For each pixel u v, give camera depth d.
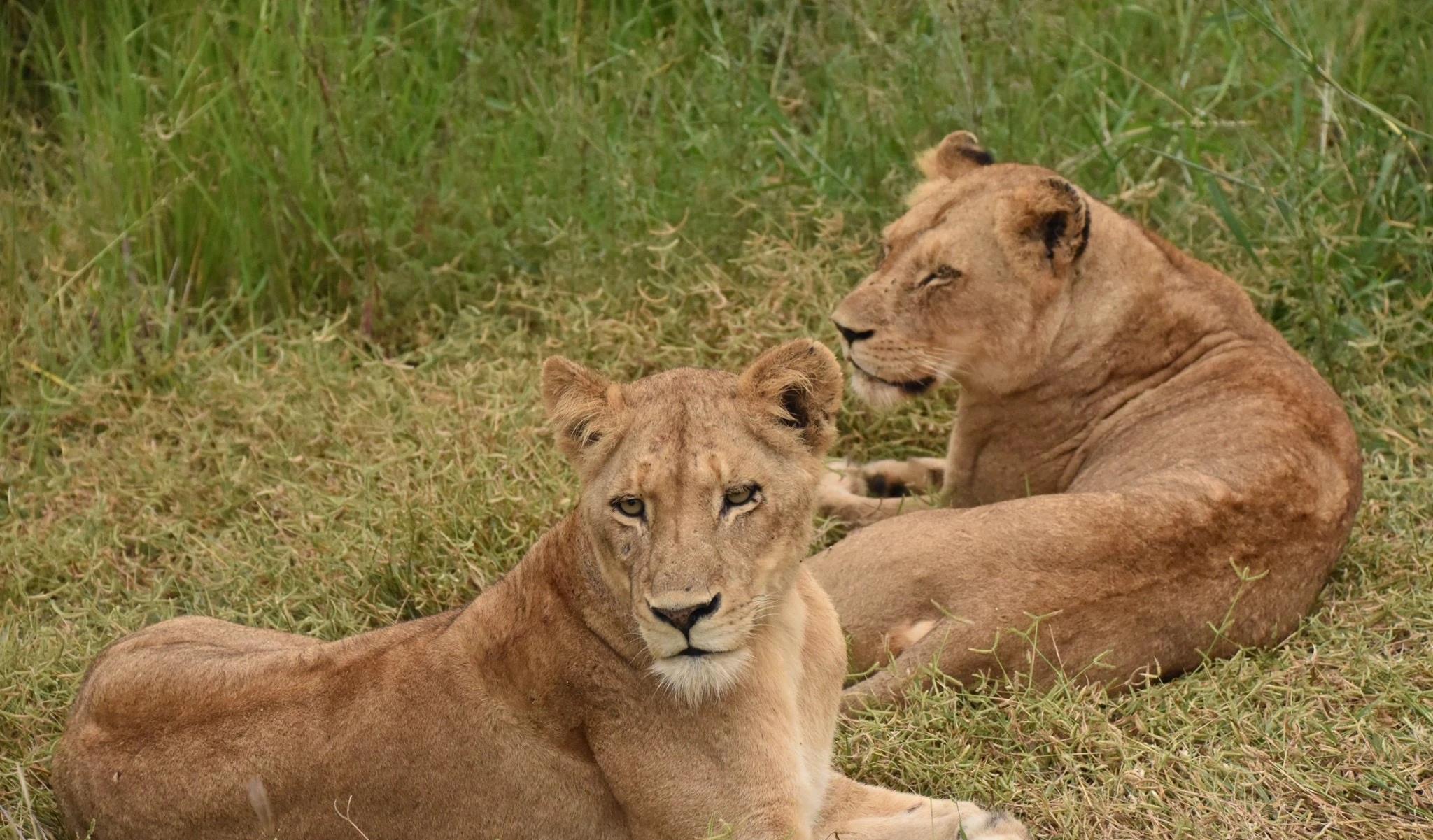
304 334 12.37
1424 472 10.72
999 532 8.77
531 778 7.29
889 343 10.30
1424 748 8.10
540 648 7.24
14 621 9.69
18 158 14.27
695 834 7.15
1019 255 10.20
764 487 6.97
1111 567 8.69
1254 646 9.03
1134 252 10.46
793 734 7.30
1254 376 10.05
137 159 13.16
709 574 6.77
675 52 14.26
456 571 9.96
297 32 13.70
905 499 10.74
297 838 7.31
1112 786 7.99
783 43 14.04
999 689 8.61
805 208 12.59
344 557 10.06
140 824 7.41
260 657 7.61
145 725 7.50
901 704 8.50
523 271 12.83
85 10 14.20
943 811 7.52
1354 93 13.09
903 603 8.75
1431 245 12.05
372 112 13.49
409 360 12.57
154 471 11.07
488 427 10.95
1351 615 9.33
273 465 11.24
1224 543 8.91
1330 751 8.16
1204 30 13.63
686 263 12.44
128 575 10.41
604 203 13.12
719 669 6.88
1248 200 12.65
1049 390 10.48
